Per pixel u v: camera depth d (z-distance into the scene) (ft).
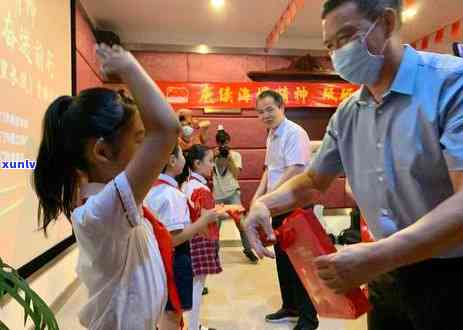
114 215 2.47
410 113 2.77
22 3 7.08
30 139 7.33
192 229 5.35
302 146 7.76
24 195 6.93
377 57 2.80
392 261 2.12
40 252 7.70
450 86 2.61
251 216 3.43
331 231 16.25
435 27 16.98
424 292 2.99
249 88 17.84
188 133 10.78
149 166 2.43
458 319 2.86
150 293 2.84
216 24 16.48
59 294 9.08
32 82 7.52
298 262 3.08
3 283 2.67
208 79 17.95
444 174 2.71
